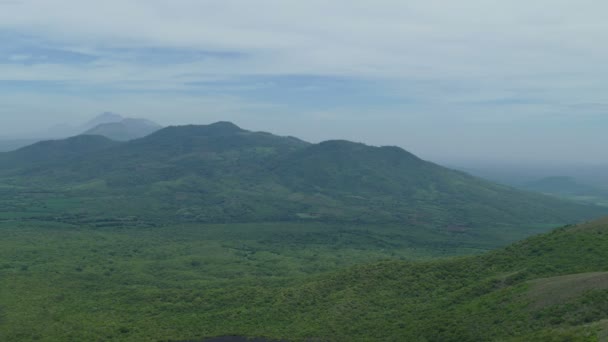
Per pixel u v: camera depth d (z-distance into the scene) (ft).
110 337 334.85
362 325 306.96
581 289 247.09
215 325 345.51
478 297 296.10
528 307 251.80
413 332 276.21
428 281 346.95
